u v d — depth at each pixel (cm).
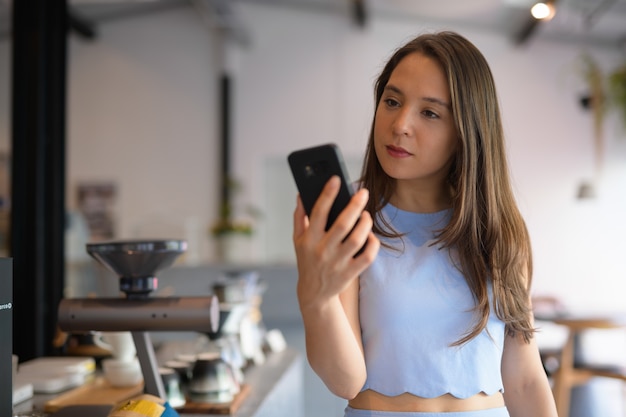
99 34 852
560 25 754
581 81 797
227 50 830
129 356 210
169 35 846
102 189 841
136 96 845
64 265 310
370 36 827
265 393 211
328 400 433
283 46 838
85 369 219
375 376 116
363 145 823
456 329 117
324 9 834
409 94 115
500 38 812
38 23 298
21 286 296
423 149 114
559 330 734
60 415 156
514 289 121
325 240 86
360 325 119
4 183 834
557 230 793
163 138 841
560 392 443
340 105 828
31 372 208
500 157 121
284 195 839
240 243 687
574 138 797
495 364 120
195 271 505
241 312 240
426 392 115
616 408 510
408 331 116
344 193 93
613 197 786
